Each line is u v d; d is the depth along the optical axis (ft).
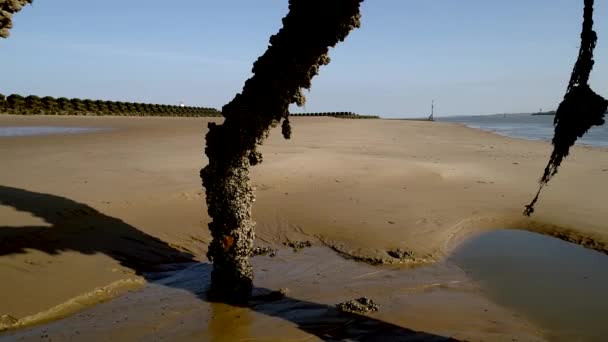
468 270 21.99
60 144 52.49
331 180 38.50
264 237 25.84
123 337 14.64
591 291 19.71
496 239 26.84
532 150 73.72
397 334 15.55
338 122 149.59
